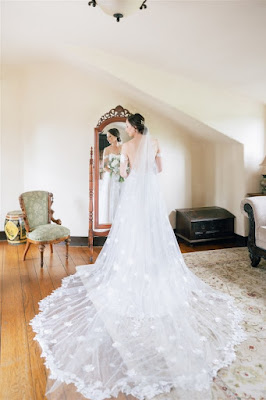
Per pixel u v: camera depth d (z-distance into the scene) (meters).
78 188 4.63
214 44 3.09
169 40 3.16
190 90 4.07
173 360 1.92
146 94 3.99
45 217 4.00
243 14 2.53
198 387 1.72
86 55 3.78
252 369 1.90
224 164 4.77
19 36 3.48
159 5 2.55
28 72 4.55
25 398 1.70
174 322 2.34
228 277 3.37
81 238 4.68
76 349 2.07
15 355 2.08
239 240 4.64
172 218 5.03
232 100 4.25
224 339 2.19
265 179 4.38
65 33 3.37
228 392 1.71
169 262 2.76
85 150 4.58
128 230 2.77
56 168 4.62
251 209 3.61
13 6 2.80
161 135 4.83
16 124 4.77
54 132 4.58
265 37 2.81
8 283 3.25
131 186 2.81
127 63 3.85
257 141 4.42
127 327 2.31
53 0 2.67
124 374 1.85
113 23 2.99
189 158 5.06
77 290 3.02
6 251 4.34
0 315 2.60
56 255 4.20
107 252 3.03
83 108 4.54
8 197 4.86
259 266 3.71
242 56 3.23
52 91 4.53
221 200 4.92
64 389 1.75
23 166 4.81
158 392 1.70
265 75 3.56
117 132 4.14
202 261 3.87
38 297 2.93
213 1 2.41
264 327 2.38
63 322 2.42
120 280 2.72
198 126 4.41
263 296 2.90
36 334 2.30
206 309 2.59
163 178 4.90
